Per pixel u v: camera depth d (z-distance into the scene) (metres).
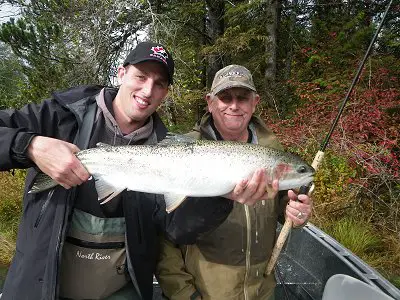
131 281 1.00
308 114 3.28
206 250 1.03
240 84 1.10
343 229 2.32
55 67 3.58
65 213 0.86
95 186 0.91
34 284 0.84
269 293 1.09
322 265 1.39
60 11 3.73
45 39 3.46
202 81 5.45
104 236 0.91
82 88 1.02
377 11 4.71
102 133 0.98
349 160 2.62
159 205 0.96
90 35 3.82
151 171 0.94
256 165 1.00
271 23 4.70
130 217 0.91
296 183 1.05
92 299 0.93
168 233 0.94
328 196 2.55
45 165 0.80
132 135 1.00
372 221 2.52
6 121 0.88
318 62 4.37
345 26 4.42
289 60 5.02
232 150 0.99
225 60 5.13
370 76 3.27
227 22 5.26
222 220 0.93
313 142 2.84
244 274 1.02
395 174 2.58
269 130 1.22
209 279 1.01
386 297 0.92
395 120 3.10
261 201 1.06
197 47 5.24
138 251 0.93
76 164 0.80
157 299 1.31
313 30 5.03
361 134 2.81
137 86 0.96
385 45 4.31
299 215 1.00
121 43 4.08
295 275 1.44
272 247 1.10
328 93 3.38
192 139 0.99
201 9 4.86
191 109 4.63
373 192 2.60
